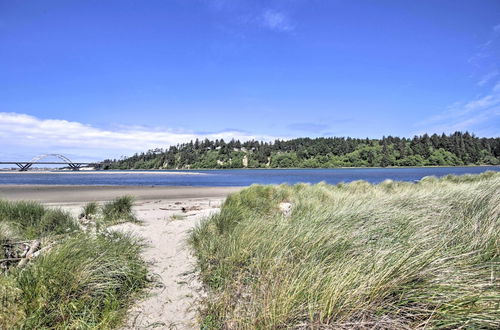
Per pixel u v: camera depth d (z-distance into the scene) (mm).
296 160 162000
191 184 32188
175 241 5402
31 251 4164
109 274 3283
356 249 3369
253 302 2730
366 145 152625
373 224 4465
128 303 3031
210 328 2582
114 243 4324
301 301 2438
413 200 6445
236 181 40094
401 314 2191
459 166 121125
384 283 2377
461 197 5941
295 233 4125
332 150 157000
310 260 3246
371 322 2066
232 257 3816
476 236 3375
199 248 4699
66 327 2459
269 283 2949
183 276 3787
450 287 2252
